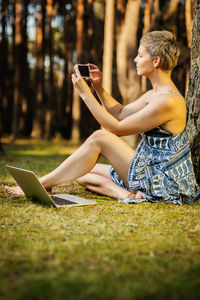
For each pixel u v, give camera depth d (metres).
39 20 15.76
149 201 2.77
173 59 2.66
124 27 9.69
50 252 1.65
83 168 2.75
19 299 1.23
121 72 9.55
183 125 2.69
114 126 2.68
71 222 2.17
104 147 2.74
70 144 13.28
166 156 2.68
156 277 1.41
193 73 3.50
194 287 1.33
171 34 2.67
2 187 3.40
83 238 1.86
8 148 10.85
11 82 19.58
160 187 2.70
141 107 2.96
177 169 2.71
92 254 1.64
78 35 14.25
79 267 1.49
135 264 1.53
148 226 2.12
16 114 15.71
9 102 19.91
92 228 2.04
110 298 1.25
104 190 3.05
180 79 7.05
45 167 5.02
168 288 1.32
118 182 2.98
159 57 2.64
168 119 2.61
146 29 10.03
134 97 9.33
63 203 2.73
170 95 2.60
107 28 8.97
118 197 2.93
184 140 2.73
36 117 18.92
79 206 2.64
